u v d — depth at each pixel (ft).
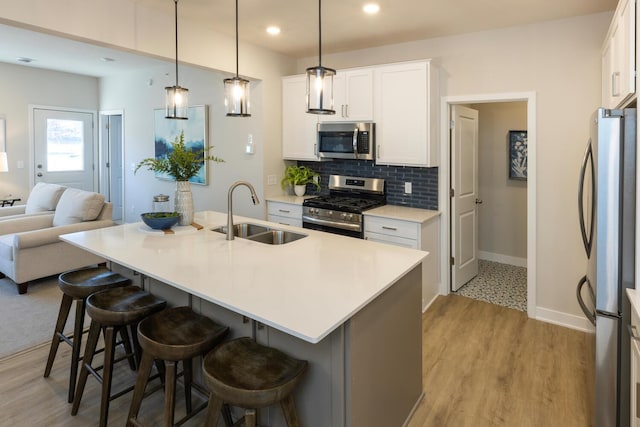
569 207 11.44
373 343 6.25
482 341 10.70
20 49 16.63
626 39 6.72
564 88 11.28
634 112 6.06
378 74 13.26
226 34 12.91
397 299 7.02
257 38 13.39
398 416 7.23
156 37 10.91
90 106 23.13
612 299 6.31
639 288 5.98
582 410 7.86
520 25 11.76
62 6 9.05
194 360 8.29
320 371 5.94
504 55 12.08
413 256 7.86
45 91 21.30
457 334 11.10
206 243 8.80
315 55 15.61
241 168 16.06
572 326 11.57
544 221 11.81
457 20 11.46
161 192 20.13
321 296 5.81
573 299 11.54
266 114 15.16
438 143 13.39
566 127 11.32
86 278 8.55
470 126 14.71
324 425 5.98
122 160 22.16
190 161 10.21
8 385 8.52
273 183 15.75
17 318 11.65
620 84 7.28
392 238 12.67
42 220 15.67
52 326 11.22
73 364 8.04
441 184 13.55
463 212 14.56
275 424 6.68
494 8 10.51
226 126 16.51
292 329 4.82
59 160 22.20
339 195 15.85
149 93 20.13
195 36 11.96
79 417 7.55
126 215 22.21
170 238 9.25
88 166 23.38
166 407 6.05
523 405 8.04
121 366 9.34
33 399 8.06
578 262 11.41
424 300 12.77
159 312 7.10
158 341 6.08
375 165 14.90
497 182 17.72
